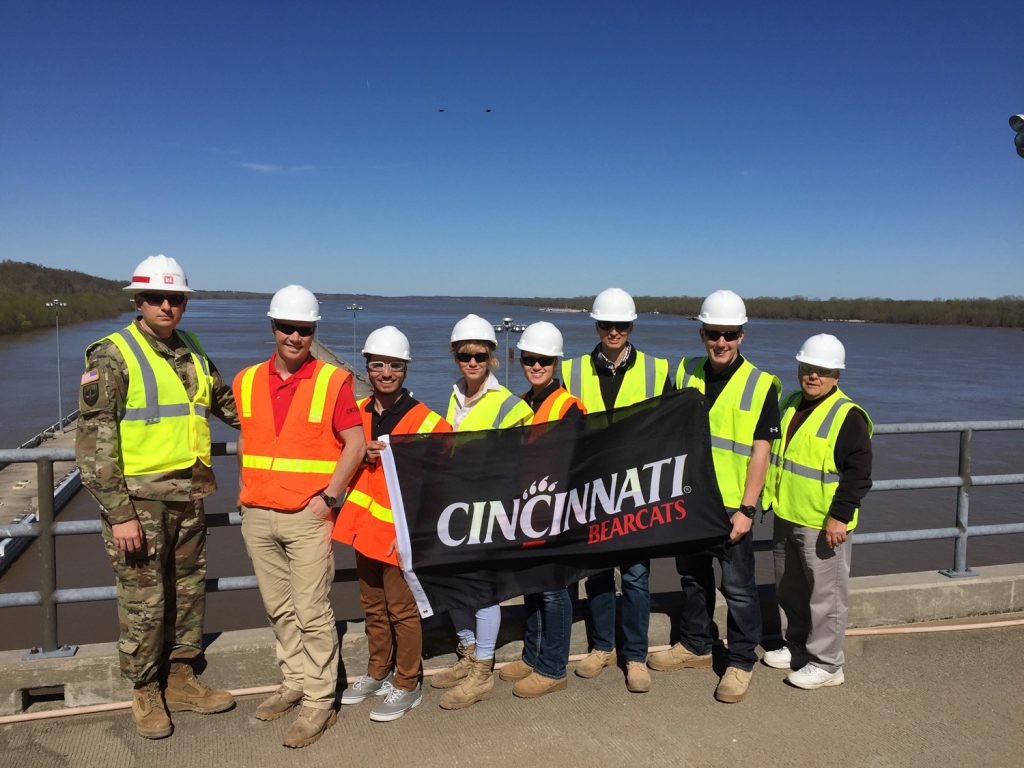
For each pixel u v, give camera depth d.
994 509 30.70
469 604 3.81
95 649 3.93
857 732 3.61
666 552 4.00
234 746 3.48
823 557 3.99
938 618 4.98
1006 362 105.50
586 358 4.34
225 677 3.99
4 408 51.97
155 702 3.58
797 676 4.03
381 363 3.75
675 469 4.04
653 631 4.61
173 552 3.70
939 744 3.51
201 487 3.68
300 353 3.54
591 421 3.98
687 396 4.06
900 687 4.04
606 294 4.12
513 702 3.89
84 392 3.31
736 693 3.86
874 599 4.85
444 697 3.83
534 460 3.92
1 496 27.45
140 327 3.53
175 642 3.76
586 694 3.97
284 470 3.52
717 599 4.64
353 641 4.14
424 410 3.87
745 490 3.89
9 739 3.52
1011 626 4.80
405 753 3.43
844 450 3.91
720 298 4.01
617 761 3.37
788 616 4.32
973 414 55.53
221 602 19.00
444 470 3.81
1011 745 3.50
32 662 3.77
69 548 23.05
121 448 3.41
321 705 3.55
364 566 3.87
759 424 3.91
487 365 3.95
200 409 3.65
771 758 3.39
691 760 3.37
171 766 3.32
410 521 3.75
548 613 3.94
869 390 70.38
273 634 4.13
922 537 5.08
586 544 3.96
